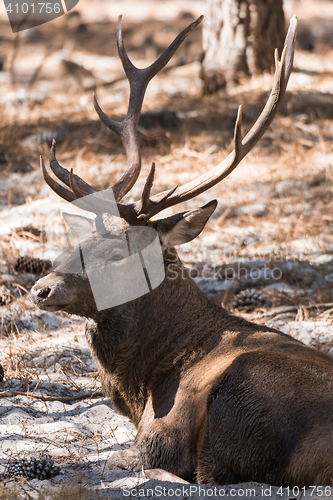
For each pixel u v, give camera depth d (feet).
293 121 104.06
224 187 89.30
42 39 203.21
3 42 202.49
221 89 119.03
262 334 37.14
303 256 69.67
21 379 47.83
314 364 32.81
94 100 43.39
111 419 42.42
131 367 37.27
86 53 198.39
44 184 93.97
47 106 130.11
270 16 116.47
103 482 32.89
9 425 40.52
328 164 89.86
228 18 116.67
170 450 34.12
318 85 122.52
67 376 47.62
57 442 38.70
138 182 89.97
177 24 247.91
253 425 30.83
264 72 117.50
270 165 93.97
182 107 116.26
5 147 105.70
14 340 52.95
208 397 32.81
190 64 169.68
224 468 31.68
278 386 31.27
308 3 263.90
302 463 29.66
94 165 97.71
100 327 36.81
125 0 307.37
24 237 75.61
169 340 37.09
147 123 108.47
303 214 80.12
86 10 282.97
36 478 33.12
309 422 30.01
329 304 58.59
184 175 91.09
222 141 100.99
